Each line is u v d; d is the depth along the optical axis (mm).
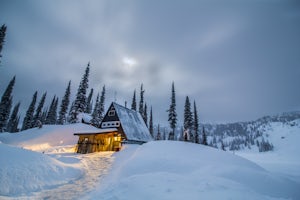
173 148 21750
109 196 8695
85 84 51625
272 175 13398
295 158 88688
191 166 15078
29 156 12562
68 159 17625
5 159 10797
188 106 53688
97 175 13617
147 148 21859
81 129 40719
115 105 42125
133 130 40062
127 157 20234
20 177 10078
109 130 28578
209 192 8484
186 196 7910
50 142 35062
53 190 10070
